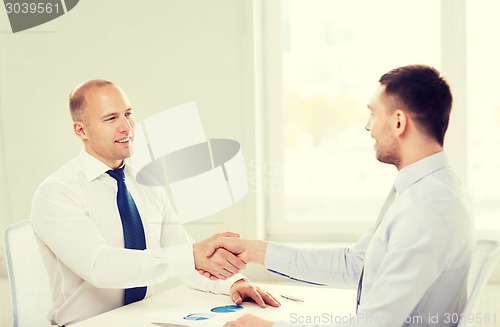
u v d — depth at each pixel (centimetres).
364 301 117
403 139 118
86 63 272
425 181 114
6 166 278
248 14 258
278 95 279
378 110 121
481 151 258
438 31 264
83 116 175
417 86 116
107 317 147
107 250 162
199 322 142
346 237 278
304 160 281
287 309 155
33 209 169
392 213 116
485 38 255
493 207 257
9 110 276
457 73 256
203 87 265
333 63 276
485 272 111
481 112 258
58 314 169
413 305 107
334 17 275
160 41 267
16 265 170
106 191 179
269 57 278
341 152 278
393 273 107
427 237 106
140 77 269
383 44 271
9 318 259
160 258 161
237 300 160
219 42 262
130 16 268
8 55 275
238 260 159
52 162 276
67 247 162
